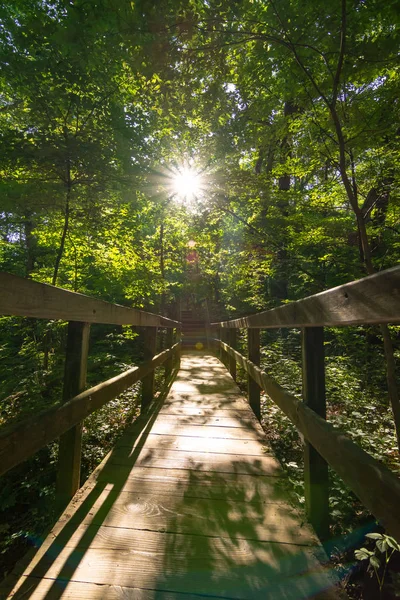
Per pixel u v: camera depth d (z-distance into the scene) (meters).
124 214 6.18
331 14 3.07
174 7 2.62
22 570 1.32
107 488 2.00
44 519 2.30
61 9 2.83
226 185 6.72
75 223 5.85
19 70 4.09
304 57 3.71
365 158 4.64
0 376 4.97
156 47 2.95
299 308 1.66
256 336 3.76
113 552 1.43
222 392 4.76
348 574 1.70
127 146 5.07
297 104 4.65
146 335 3.96
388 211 4.96
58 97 4.48
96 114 4.82
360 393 4.64
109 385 2.22
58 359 5.54
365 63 3.37
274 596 1.22
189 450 2.62
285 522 1.67
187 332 16.86
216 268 13.04
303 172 5.66
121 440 2.82
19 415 3.72
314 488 1.62
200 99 4.16
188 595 1.21
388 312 0.80
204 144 6.58
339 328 6.18
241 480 2.13
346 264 6.01
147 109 5.24
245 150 6.91
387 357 3.69
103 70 4.19
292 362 6.36
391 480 0.80
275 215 6.72
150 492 1.96
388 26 3.22
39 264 8.96
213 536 1.56
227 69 3.54
